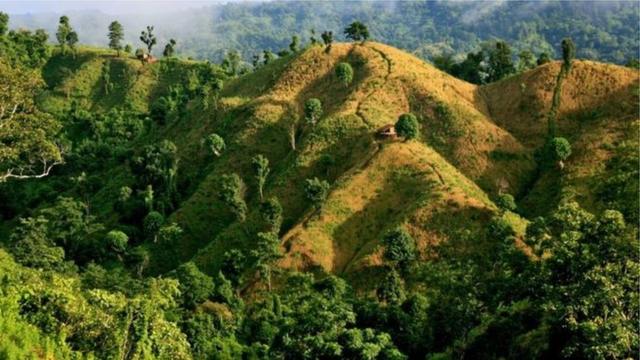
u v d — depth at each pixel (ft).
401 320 181.88
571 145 350.23
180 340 128.06
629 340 106.32
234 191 321.93
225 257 272.51
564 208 131.75
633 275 113.29
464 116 382.22
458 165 352.28
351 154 353.31
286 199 335.06
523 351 141.59
